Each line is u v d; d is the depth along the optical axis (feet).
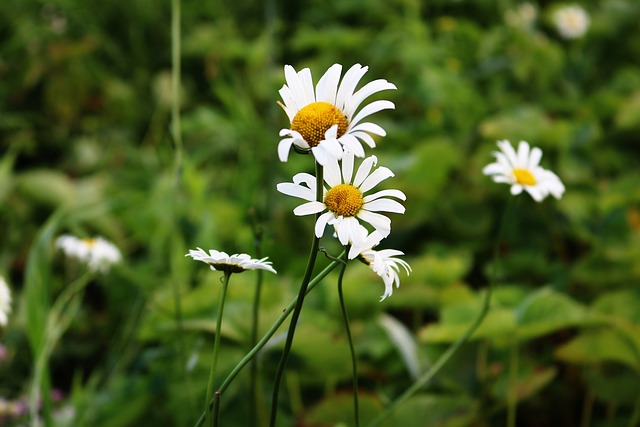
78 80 5.08
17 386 3.13
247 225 3.79
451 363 2.73
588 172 4.07
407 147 4.45
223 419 2.58
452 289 2.89
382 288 2.81
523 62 5.18
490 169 2.39
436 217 3.92
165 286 3.24
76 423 2.59
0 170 4.24
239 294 2.63
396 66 5.16
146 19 5.70
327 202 1.76
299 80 1.76
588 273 3.27
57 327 2.93
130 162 4.82
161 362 2.63
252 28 5.80
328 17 5.84
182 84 5.37
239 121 4.46
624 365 2.79
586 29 5.99
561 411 2.95
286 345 1.80
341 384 2.89
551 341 3.20
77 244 3.01
